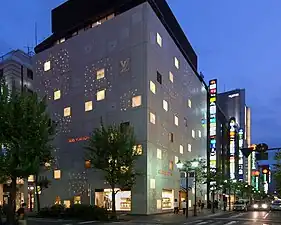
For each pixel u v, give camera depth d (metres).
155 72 42.75
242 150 25.31
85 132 45.06
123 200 40.47
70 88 48.12
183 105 55.28
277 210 59.78
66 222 27.31
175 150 49.50
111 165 32.44
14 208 19.73
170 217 34.88
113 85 43.06
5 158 18.81
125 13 43.38
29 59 61.09
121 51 42.94
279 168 48.12
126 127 35.78
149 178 39.03
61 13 53.16
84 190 43.84
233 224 27.44
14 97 20.36
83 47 47.47
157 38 44.16
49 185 45.41
